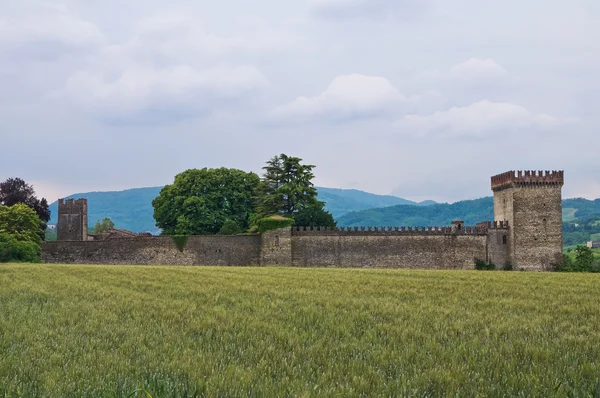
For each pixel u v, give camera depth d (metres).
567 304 29.20
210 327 20.81
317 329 20.88
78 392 12.23
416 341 18.38
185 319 22.67
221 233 97.00
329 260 88.75
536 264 92.75
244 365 15.00
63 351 16.39
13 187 116.12
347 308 26.97
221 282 43.06
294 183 100.69
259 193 105.00
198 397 11.90
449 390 12.62
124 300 29.88
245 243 87.81
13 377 13.59
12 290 35.75
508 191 94.31
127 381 12.99
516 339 18.14
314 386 12.73
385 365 15.04
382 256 89.81
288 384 12.92
